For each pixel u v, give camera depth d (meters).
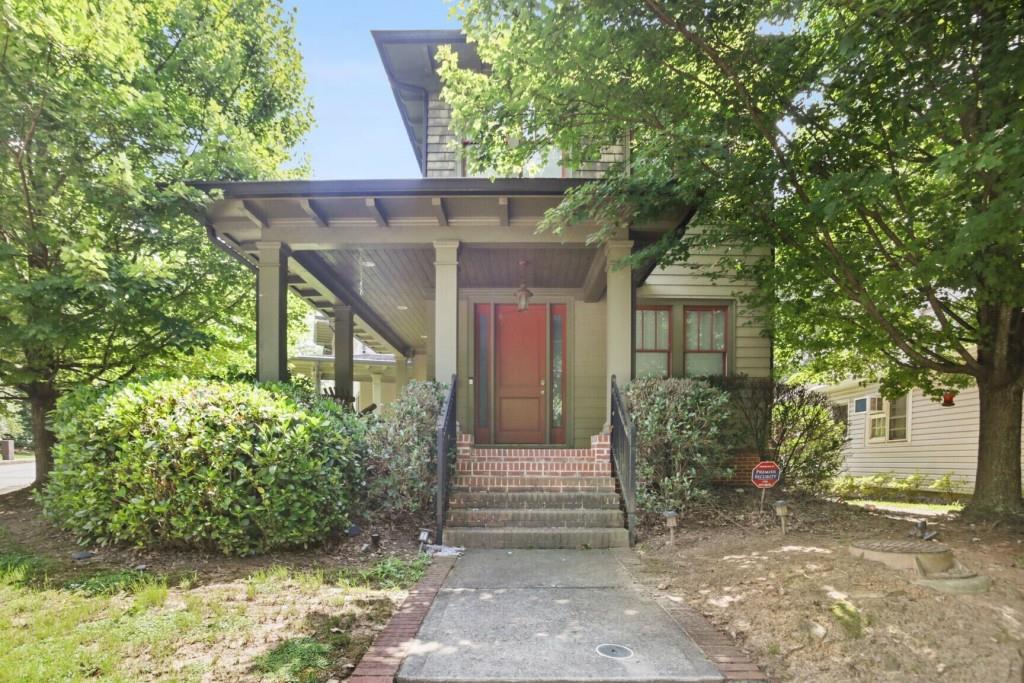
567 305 10.14
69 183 7.43
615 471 7.05
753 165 6.21
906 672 3.16
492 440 9.92
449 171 9.99
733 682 3.04
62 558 5.01
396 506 6.16
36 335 7.03
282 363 7.54
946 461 12.63
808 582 4.24
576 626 3.78
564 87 5.79
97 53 6.95
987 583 4.16
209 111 9.87
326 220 7.34
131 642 3.34
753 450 9.12
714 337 10.53
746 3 5.07
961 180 5.03
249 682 2.92
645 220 7.07
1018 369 7.06
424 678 3.02
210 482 5.03
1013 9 4.17
